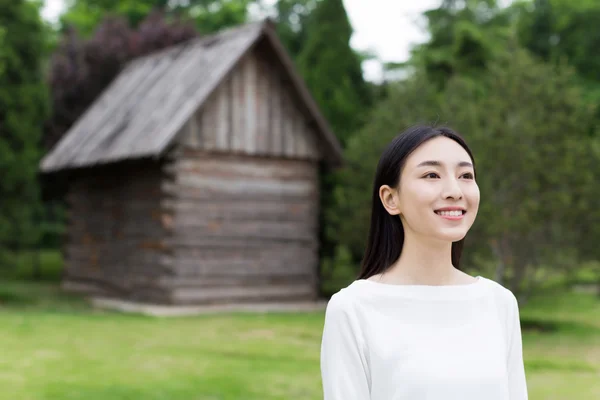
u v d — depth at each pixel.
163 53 17.95
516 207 11.71
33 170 16.45
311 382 7.66
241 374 7.94
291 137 15.48
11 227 16.28
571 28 28.09
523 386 2.16
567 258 11.90
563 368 9.12
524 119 11.64
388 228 2.19
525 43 27.88
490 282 2.21
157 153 13.21
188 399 6.79
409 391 1.98
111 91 18.50
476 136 11.73
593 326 13.12
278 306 14.91
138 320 12.42
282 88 15.35
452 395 1.98
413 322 2.04
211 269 14.59
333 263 18.08
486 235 11.41
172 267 14.23
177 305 14.20
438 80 21.97
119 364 8.33
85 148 16.09
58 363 8.30
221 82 13.99
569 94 11.92
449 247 2.13
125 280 15.64
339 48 18.28
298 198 15.70
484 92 19.17
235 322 12.37
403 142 2.11
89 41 22.84
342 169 15.68
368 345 2.03
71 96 22.22
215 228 14.67
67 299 15.72
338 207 14.57
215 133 14.59
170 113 14.26
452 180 2.04
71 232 18.44
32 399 6.64
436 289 2.09
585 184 11.57
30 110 16.41
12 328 10.94
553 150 11.49
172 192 14.23
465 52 21.92
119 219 16.02
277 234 15.38
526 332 12.38
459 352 2.02
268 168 15.34
